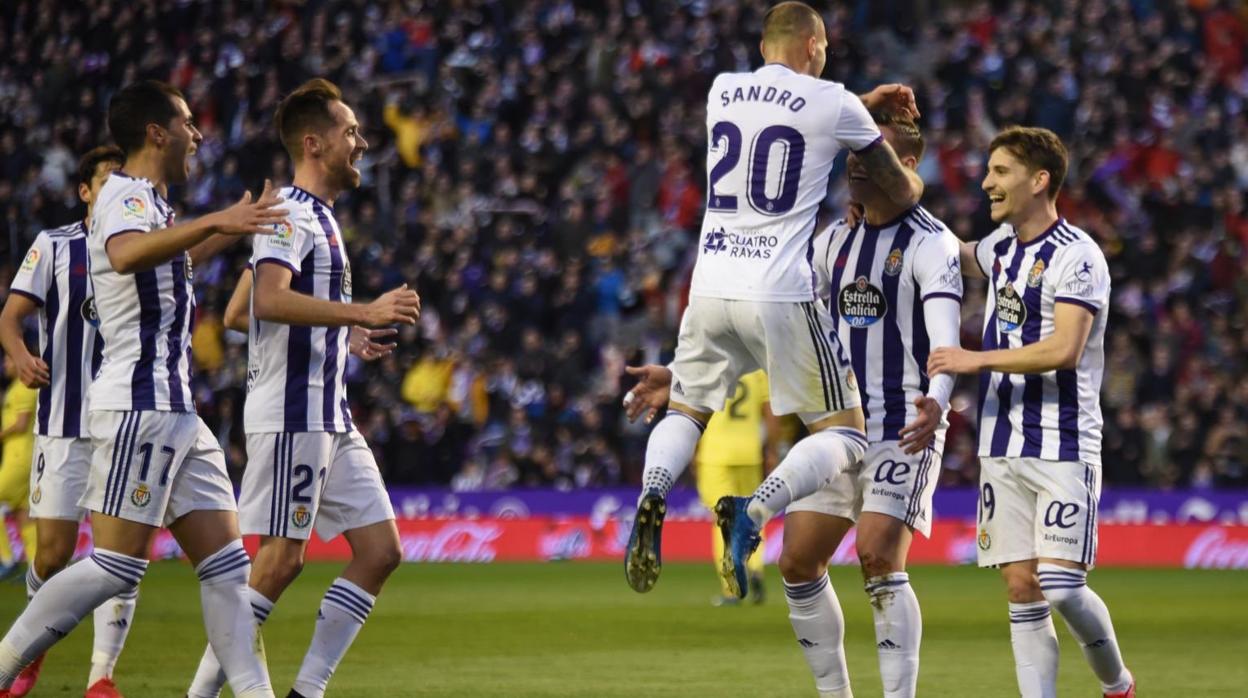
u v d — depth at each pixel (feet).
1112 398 142.00
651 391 48.96
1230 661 72.02
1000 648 76.18
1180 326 146.10
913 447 46.06
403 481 145.69
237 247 162.50
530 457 144.56
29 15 190.70
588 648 75.56
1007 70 172.04
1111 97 169.17
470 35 186.70
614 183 166.81
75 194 172.04
